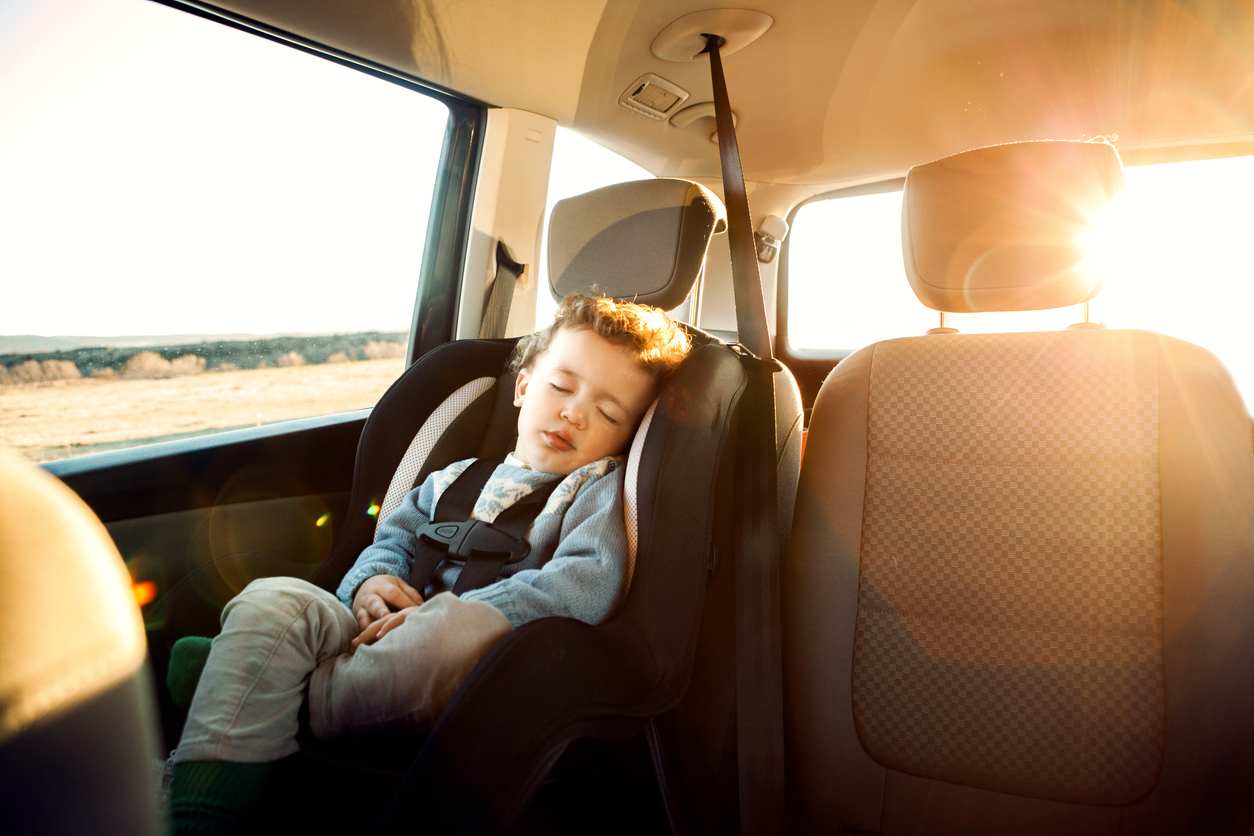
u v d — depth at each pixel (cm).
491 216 208
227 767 80
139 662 32
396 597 109
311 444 163
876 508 122
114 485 127
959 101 208
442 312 208
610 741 90
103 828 29
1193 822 103
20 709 26
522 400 141
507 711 75
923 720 115
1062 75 194
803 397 280
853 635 120
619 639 94
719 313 267
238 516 147
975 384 121
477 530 120
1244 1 164
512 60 181
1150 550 108
